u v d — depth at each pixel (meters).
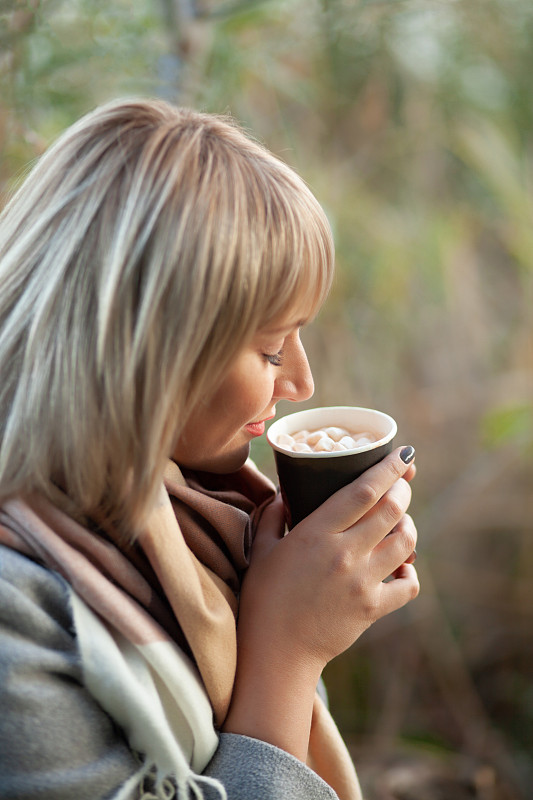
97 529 0.59
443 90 1.89
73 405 0.53
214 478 0.72
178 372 0.53
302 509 0.67
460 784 1.72
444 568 2.08
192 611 0.57
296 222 0.56
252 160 0.57
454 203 2.04
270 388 0.60
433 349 2.12
